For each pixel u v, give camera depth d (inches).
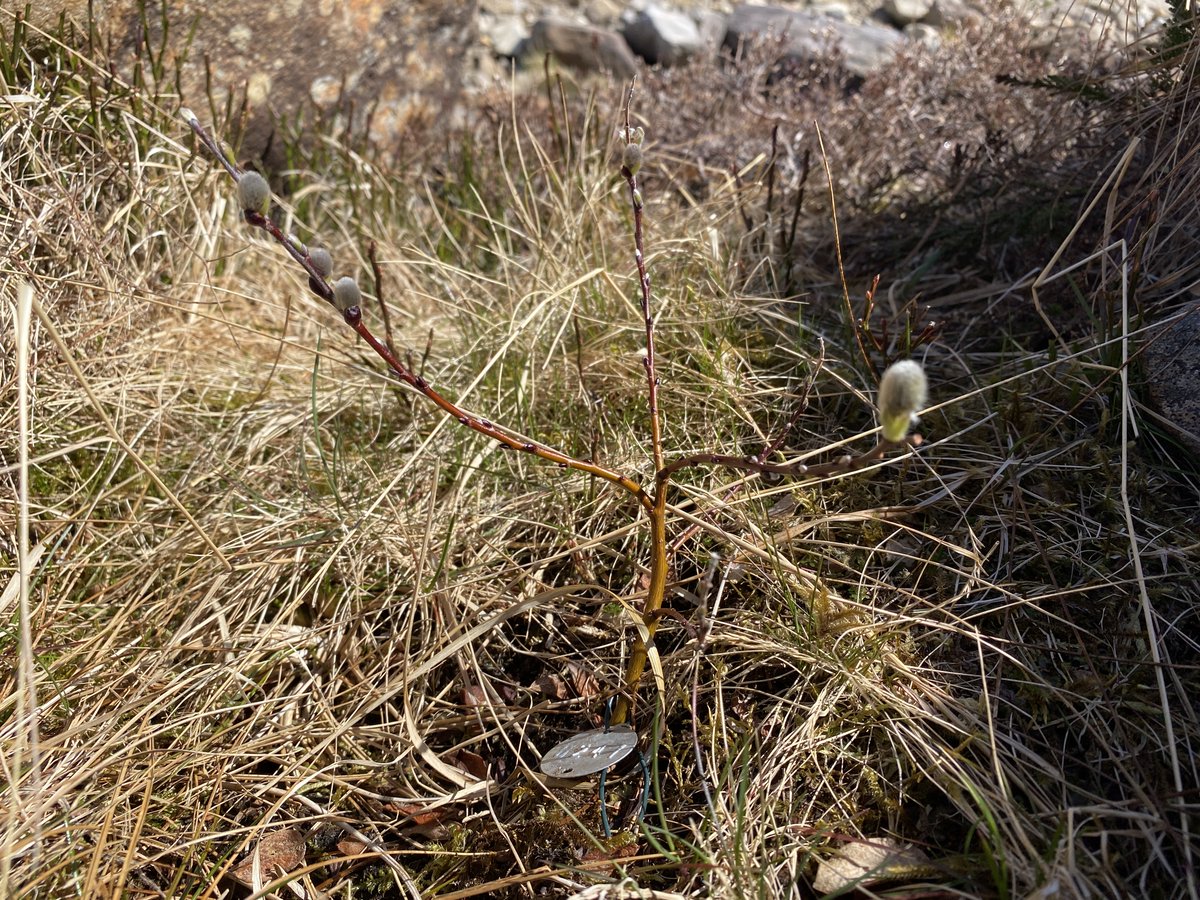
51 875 14.0
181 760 15.6
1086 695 15.2
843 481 19.0
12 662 16.7
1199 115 20.6
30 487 20.1
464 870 14.9
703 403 21.3
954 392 20.6
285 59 30.1
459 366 22.9
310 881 14.8
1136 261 18.9
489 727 16.7
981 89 31.7
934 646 16.5
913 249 25.8
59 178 23.4
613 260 25.4
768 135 32.4
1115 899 12.8
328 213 30.6
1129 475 17.7
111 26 26.5
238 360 24.3
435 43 34.5
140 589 18.4
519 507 19.8
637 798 15.4
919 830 14.3
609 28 43.8
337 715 16.9
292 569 19.0
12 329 20.4
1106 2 35.5
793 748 15.4
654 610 14.7
